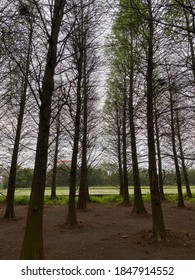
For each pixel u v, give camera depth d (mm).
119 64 11695
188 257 5496
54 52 4844
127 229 8773
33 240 4258
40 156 4395
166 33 6723
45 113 4551
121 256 5664
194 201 18469
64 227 9086
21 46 5422
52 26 4684
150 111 7469
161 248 6188
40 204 4340
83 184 14281
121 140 19703
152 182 7172
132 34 8516
